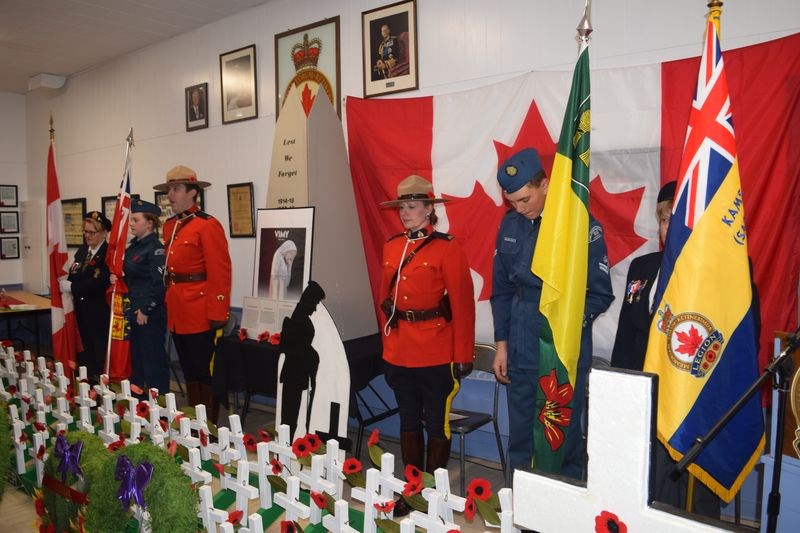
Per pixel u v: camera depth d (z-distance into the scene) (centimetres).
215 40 498
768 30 263
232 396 477
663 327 168
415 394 264
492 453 343
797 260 251
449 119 352
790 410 182
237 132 488
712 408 162
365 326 356
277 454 182
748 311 163
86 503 167
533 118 322
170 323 354
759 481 260
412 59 375
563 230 182
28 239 744
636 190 293
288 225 333
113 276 345
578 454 212
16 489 243
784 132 251
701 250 164
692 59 278
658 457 190
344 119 408
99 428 233
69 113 673
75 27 513
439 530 138
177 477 149
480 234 342
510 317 243
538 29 327
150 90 565
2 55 592
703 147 168
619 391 94
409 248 264
